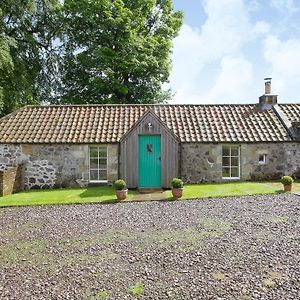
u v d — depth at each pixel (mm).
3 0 24938
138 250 7246
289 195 12648
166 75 32875
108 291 5398
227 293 5219
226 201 12047
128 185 15570
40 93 30766
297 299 4984
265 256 6676
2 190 13992
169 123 17359
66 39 31703
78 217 10375
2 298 5242
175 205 11711
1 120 17469
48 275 6078
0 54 22156
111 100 31062
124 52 30328
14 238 8391
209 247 7277
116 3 30047
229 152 16781
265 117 18141
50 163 16078
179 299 5082
